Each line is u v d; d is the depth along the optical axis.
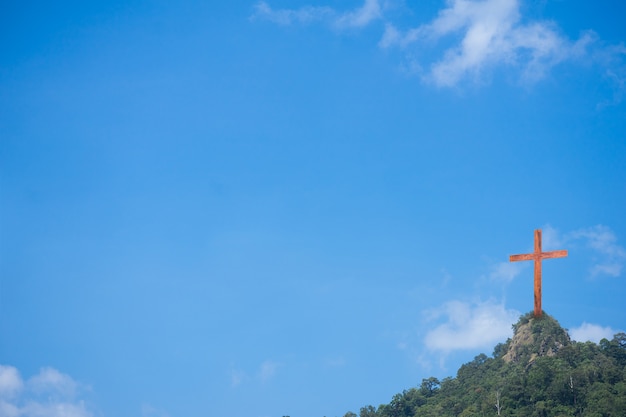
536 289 112.81
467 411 149.75
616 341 158.50
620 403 133.62
